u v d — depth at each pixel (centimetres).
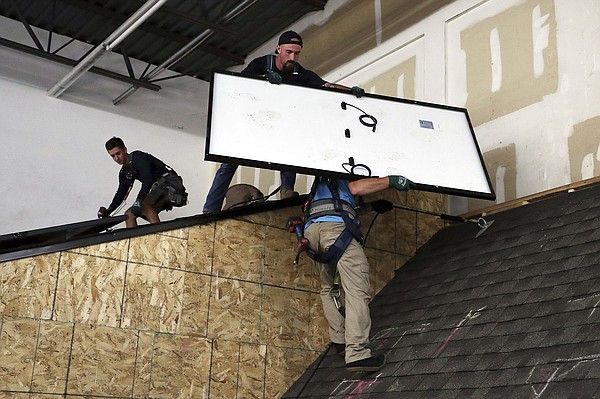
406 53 754
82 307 405
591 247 388
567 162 560
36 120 880
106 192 905
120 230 426
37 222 852
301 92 458
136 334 416
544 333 336
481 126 642
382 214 524
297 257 416
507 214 500
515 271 412
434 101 698
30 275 395
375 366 392
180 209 967
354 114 460
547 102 588
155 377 414
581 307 338
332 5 880
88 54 812
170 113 989
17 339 383
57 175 878
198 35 882
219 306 445
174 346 425
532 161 588
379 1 803
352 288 395
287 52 496
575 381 289
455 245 501
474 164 465
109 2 888
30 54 892
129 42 962
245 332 449
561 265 388
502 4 650
